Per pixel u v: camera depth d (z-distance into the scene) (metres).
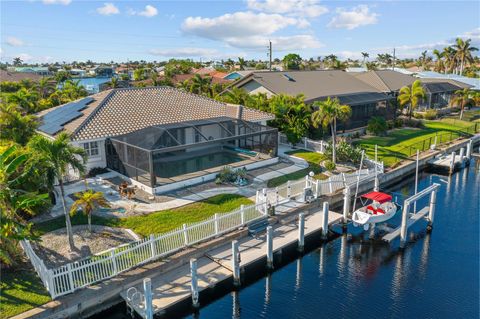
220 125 33.84
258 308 17.38
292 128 38.84
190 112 36.47
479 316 16.55
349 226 25.42
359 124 49.00
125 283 16.75
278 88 47.91
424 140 41.53
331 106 31.78
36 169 16.62
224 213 23.28
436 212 27.84
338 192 27.94
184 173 29.55
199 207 24.03
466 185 34.16
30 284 15.88
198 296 17.08
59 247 18.62
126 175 28.70
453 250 22.38
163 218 22.28
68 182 27.80
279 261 21.16
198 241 20.03
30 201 15.87
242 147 36.75
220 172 29.36
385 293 18.30
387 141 43.69
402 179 35.25
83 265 15.85
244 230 21.83
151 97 37.12
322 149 37.16
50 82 83.50
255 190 27.33
